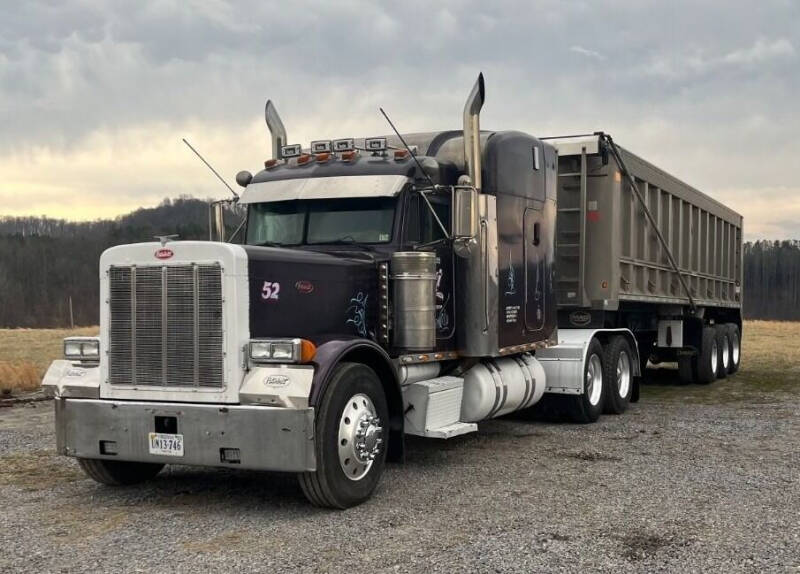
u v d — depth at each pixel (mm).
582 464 8023
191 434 6094
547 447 9016
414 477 7445
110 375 6453
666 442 9289
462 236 7352
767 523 5848
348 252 7523
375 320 7375
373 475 6578
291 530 5738
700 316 16609
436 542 5406
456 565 4934
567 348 10633
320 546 5344
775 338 33781
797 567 4891
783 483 7125
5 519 6113
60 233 77625
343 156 8031
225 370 6078
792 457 8328
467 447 9047
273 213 8133
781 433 9883
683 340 16109
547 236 10117
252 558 5105
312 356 6086
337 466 6152
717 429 10250
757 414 11656
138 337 6348
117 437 6348
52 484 7328
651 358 16328
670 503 6422
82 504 6582
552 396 10797
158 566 4965
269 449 5918
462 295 8297
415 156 7844
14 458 8531
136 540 5527
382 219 7668
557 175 11195
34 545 5434
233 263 6070
